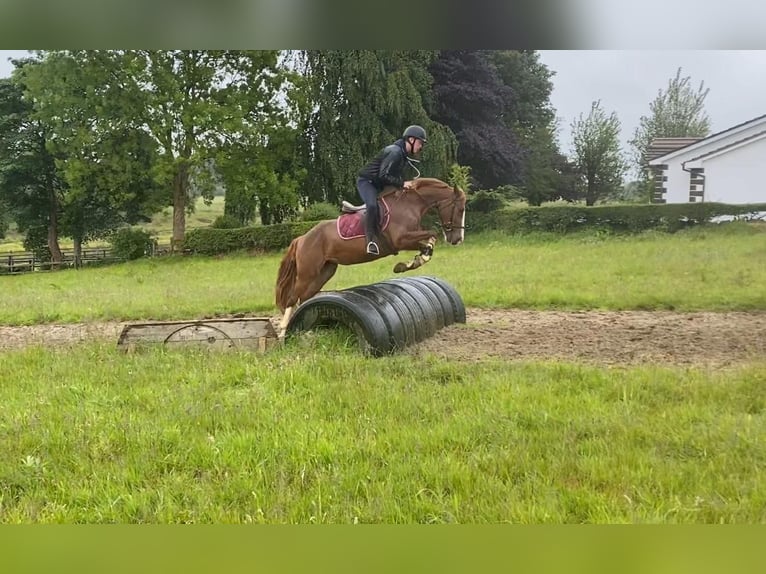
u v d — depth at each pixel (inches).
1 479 181.2
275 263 857.5
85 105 1095.6
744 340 339.6
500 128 1285.7
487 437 200.7
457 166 1056.2
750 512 152.0
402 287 348.8
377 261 749.3
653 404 231.3
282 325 345.1
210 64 1083.9
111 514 160.2
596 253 735.1
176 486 174.1
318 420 218.4
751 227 850.1
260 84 1128.8
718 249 720.3
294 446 194.9
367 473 177.2
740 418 209.2
